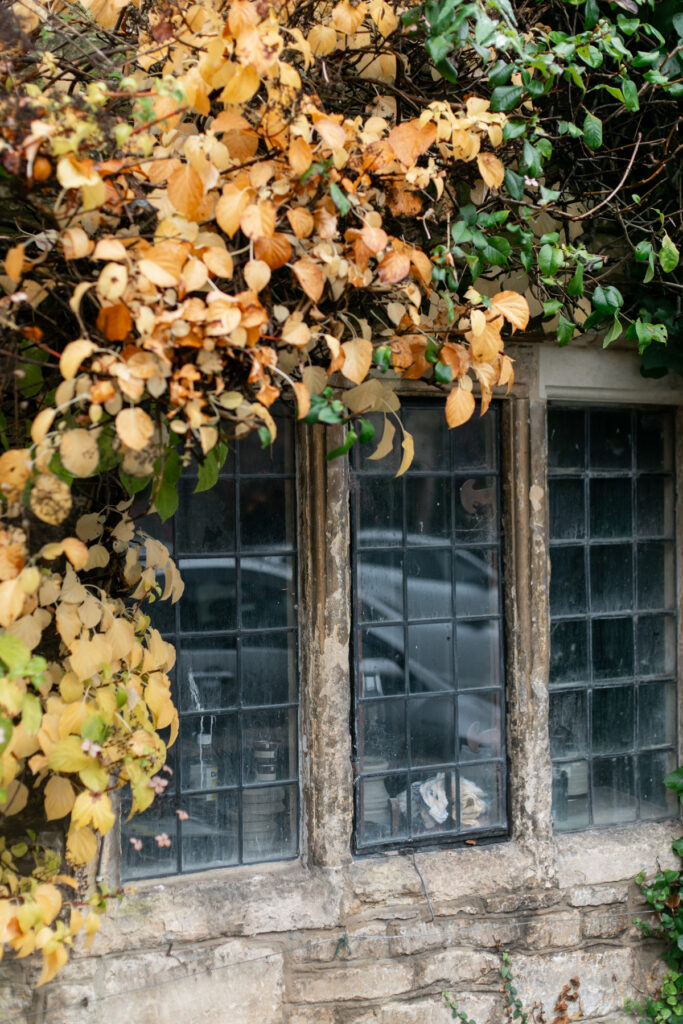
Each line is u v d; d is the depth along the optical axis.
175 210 1.75
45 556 1.74
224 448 2.07
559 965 2.92
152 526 2.65
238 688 2.75
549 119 2.42
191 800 2.70
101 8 2.03
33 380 1.90
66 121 1.57
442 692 2.95
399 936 2.74
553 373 2.98
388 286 1.97
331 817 2.72
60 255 1.75
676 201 2.83
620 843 3.07
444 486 2.95
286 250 1.78
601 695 3.19
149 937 2.50
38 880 2.04
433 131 1.97
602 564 3.19
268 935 2.62
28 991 2.41
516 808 2.96
